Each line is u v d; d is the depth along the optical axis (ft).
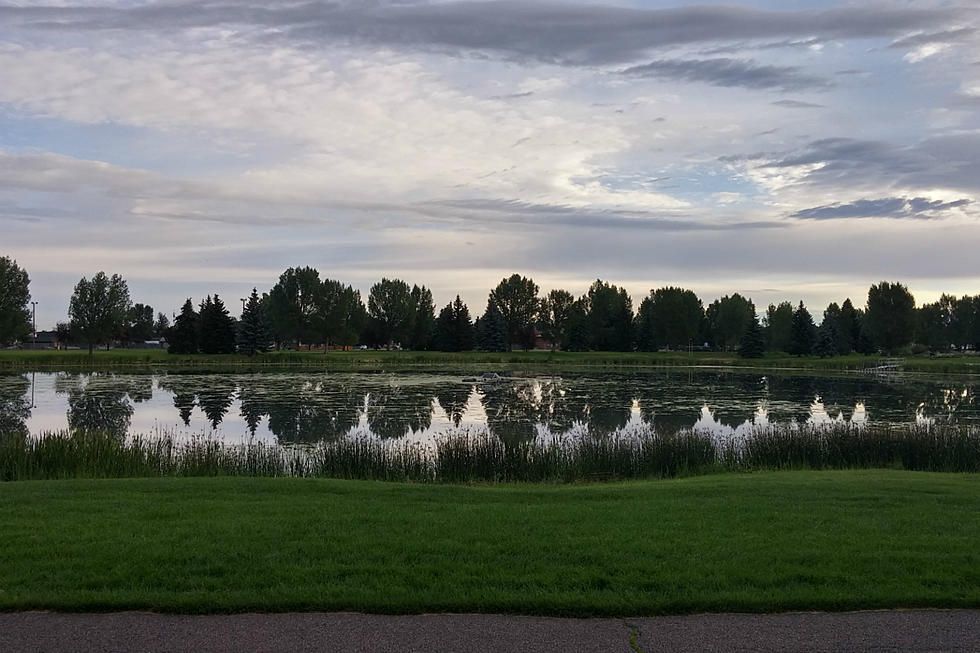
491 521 29.68
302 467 61.52
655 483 45.09
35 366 240.73
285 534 27.37
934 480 44.65
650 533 27.99
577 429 101.81
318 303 338.75
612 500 35.53
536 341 463.83
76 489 37.14
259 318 299.99
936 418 116.06
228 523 28.91
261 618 20.12
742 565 24.22
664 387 180.75
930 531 28.84
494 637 19.02
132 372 222.28
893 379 215.51
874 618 20.51
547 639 18.93
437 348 371.35
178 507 32.07
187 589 21.83
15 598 20.79
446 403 137.39
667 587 22.31
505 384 186.60
